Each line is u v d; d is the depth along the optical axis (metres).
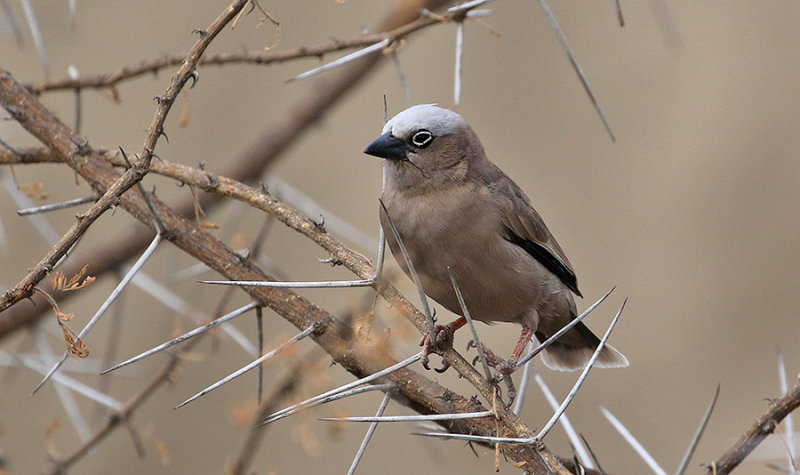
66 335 5.45
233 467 8.26
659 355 12.52
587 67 13.60
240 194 6.64
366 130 13.56
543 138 13.42
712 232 12.91
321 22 13.48
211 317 8.38
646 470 11.75
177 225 6.68
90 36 12.95
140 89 13.00
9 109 7.02
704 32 13.77
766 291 12.55
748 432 6.30
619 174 13.26
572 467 6.66
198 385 12.10
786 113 13.16
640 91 13.52
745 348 12.40
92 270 8.84
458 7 7.80
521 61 13.64
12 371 11.65
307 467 11.97
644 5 13.77
